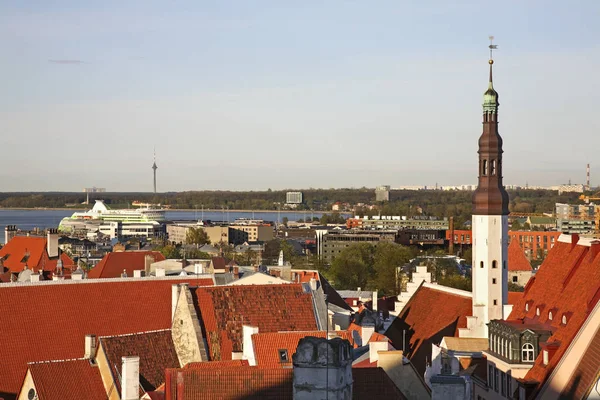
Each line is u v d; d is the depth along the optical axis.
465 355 130.25
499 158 149.38
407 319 164.12
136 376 95.19
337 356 48.78
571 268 120.69
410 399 82.38
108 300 137.62
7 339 125.06
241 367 78.25
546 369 102.06
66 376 103.75
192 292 128.88
